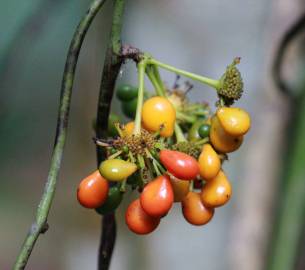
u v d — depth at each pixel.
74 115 0.72
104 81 0.34
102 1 0.33
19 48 0.51
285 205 0.41
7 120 0.72
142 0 0.64
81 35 0.33
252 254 0.57
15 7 0.52
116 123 0.34
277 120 0.56
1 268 1.08
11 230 1.10
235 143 0.34
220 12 0.62
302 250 0.42
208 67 0.62
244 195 0.58
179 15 0.64
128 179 0.34
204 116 0.37
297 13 0.56
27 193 1.09
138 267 0.66
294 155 0.41
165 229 0.65
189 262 0.64
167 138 0.34
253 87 0.58
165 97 0.35
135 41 0.64
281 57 0.45
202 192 0.34
